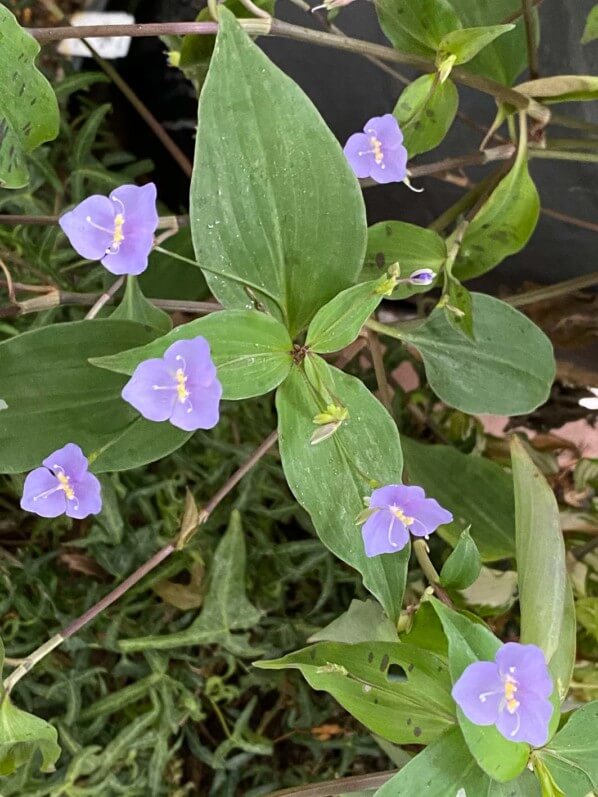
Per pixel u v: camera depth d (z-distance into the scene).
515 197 0.22
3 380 0.19
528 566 0.20
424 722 0.19
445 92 0.20
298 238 0.18
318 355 0.18
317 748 0.30
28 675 0.27
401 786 0.17
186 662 0.29
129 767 0.28
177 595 0.28
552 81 0.20
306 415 0.18
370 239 0.22
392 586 0.19
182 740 0.29
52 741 0.20
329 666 0.18
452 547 0.29
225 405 0.31
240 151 0.17
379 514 0.17
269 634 0.29
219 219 0.17
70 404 0.20
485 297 0.22
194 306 0.22
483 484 0.28
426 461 0.28
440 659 0.18
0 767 0.21
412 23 0.20
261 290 0.17
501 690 0.15
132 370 0.15
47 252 0.30
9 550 0.29
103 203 0.15
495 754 0.16
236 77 0.16
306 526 0.30
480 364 0.23
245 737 0.29
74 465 0.17
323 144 0.17
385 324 0.25
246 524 0.30
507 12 0.23
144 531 0.28
